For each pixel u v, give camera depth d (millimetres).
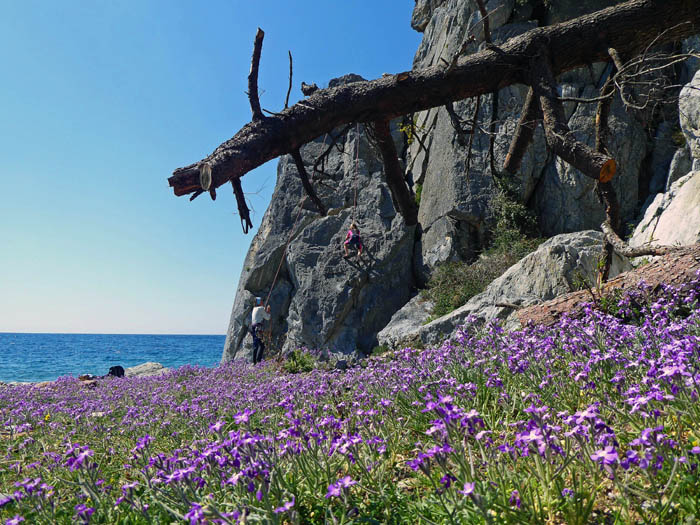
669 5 6645
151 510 2529
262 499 2135
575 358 4059
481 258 16781
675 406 2510
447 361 4883
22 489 2766
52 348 111562
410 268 18625
